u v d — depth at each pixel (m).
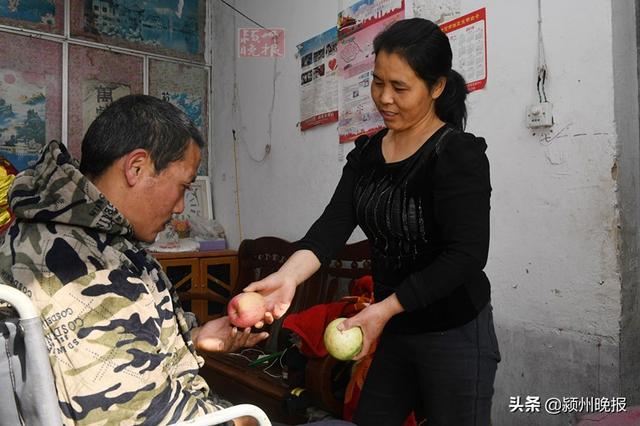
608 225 1.76
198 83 4.25
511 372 2.05
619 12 1.77
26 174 0.98
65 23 3.76
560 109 1.89
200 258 3.59
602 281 1.78
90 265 0.90
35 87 3.68
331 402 2.04
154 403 0.88
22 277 0.86
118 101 1.02
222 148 4.11
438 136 1.30
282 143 3.44
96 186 1.00
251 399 2.41
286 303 1.39
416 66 1.25
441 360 1.32
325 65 3.05
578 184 1.84
